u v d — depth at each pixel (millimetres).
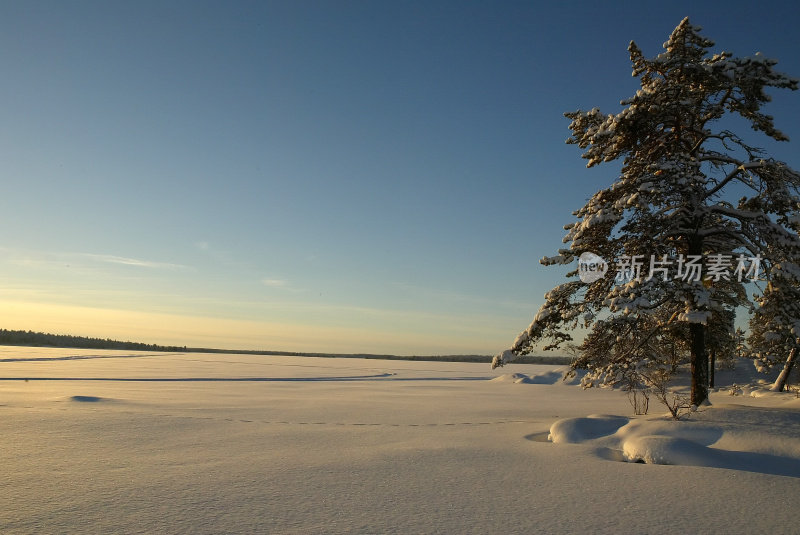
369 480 6902
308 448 9500
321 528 4879
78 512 5332
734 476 7219
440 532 4809
